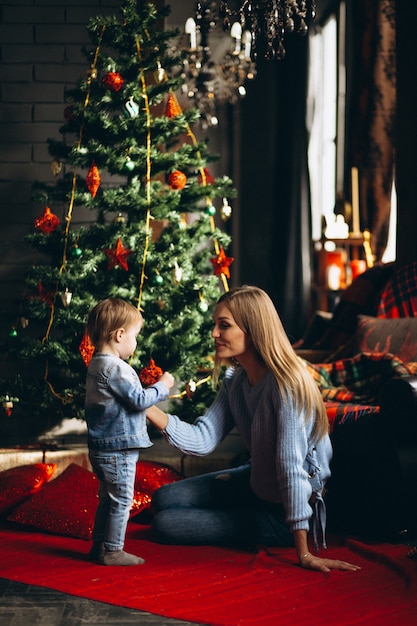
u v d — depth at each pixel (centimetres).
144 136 417
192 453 350
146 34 417
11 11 473
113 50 473
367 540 365
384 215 797
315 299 928
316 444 333
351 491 379
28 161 475
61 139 474
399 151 565
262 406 330
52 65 474
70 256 414
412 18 551
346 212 809
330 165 1060
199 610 270
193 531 349
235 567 319
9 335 423
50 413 431
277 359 326
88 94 413
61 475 391
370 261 769
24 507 375
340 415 382
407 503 362
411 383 355
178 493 363
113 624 260
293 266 1016
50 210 448
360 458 372
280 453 320
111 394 323
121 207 411
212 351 427
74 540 360
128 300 414
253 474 342
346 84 923
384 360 421
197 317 424
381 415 365
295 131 1009
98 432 325
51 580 301
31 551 341
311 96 1060
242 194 1172
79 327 410
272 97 1157
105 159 407
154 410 343
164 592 288
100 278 417
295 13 397
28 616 266
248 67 698
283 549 347
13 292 474
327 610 271
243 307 330
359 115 819
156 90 420
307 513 318
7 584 298
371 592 288
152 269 408
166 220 439
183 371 416
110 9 475
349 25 917
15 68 474
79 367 416
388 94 792
